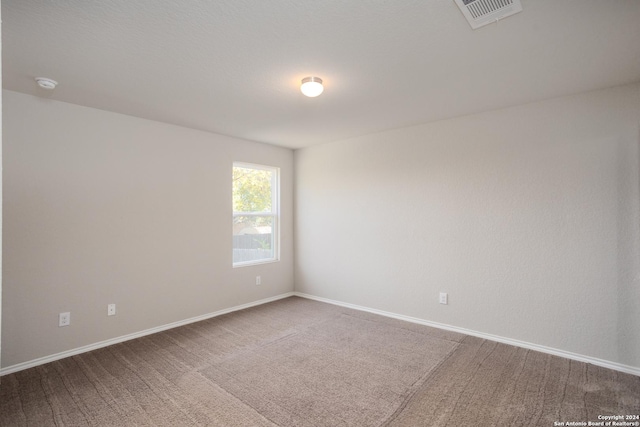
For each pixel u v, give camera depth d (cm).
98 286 315
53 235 290
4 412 217
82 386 247
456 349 308
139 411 218
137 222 342
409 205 386
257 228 472
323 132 409
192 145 389
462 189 347
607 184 273
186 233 382
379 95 287
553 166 297
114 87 267
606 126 273
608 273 273
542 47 211
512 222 318
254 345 319
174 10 173
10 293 269
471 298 343
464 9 173
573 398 229
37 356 280
